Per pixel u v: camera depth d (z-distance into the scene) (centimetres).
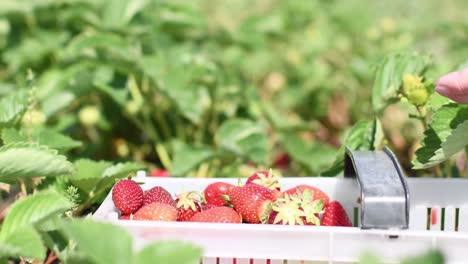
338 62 210
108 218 92
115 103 158
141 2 158
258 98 160
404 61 117
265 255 89
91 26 167
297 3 232
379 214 88
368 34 215
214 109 153
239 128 137
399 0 322
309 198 95
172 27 173
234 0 271
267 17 217
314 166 146
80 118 156
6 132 108
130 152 159
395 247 88
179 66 152
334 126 188
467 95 97
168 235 89
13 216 89
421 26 241
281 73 201
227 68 179
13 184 107
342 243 88
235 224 89
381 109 116
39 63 170
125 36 153
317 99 188
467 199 102
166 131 153
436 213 102
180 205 97
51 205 89
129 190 96
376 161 93
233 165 139
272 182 100
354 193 103
